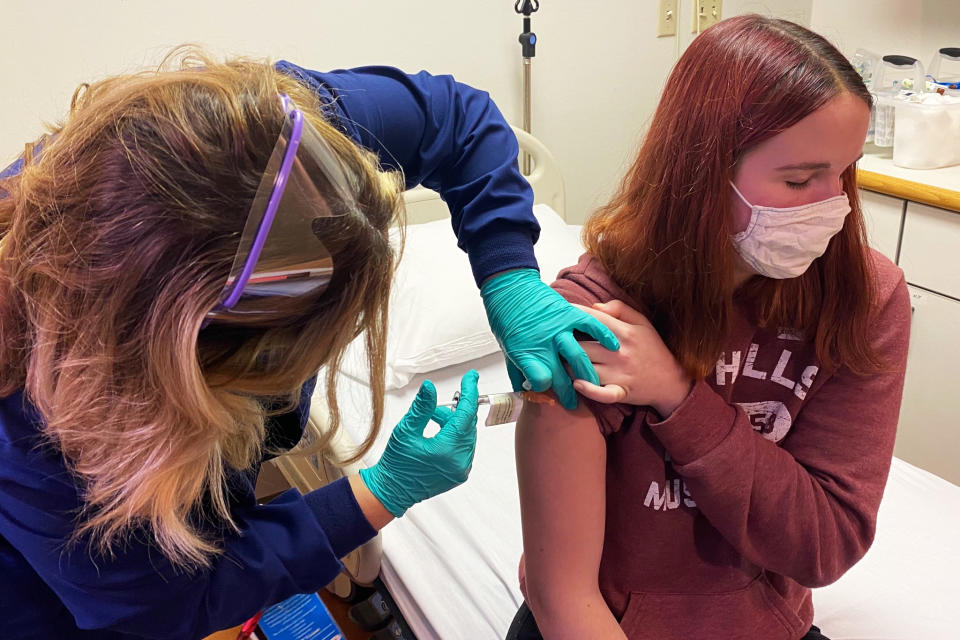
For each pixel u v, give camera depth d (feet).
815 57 2.36
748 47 2.37
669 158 2.52
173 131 1.85
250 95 2.01
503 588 4.56
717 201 2.45
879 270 2.97
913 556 4.58
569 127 8.79
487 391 6.30
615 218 2.82
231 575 2.64
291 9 6.91
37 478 2.18
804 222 2.47
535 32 8.11
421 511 5.17
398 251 2.77
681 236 2.54
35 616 2.48
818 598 4.33
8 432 2.16
